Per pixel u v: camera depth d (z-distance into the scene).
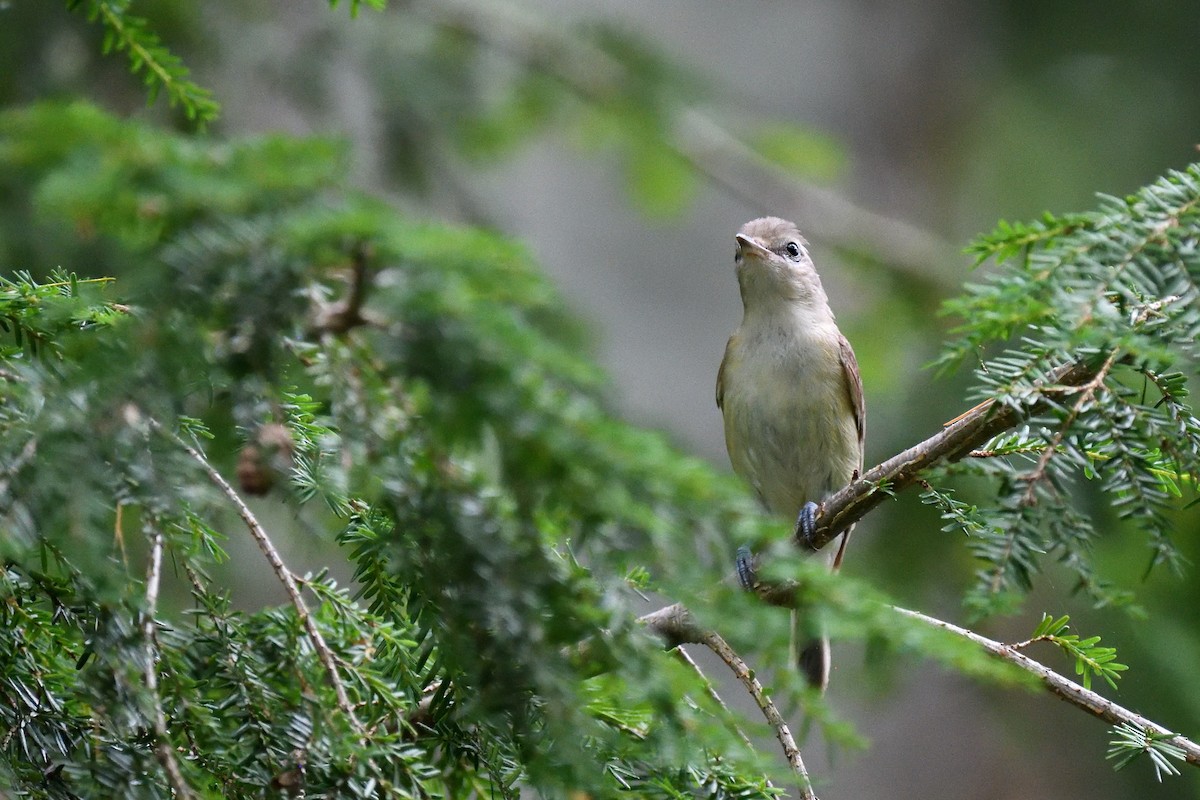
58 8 12.20
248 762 5.36
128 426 4.18
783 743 6.14
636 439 4.05
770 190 17.94
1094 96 20.45
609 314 23.62
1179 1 20.05
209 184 3.91
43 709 5.41
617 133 16.89
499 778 5.80
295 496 5.67
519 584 4.35
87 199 3.81
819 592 4.12
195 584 5.80
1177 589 12.27
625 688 4.84
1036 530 4.45
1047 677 6.24
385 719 5.91
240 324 4.07
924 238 18.36
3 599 5.45
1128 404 4.75
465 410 3.97
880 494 6.33
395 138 14.58
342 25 14.45
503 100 16.05
